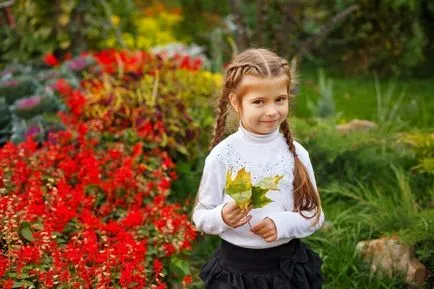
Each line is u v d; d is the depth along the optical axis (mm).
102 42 7906
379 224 4238
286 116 2770
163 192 4199
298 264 2893
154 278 3482
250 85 2676
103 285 3113
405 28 8641
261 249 2838
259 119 2711
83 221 3709
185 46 8719
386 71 8828
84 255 3402
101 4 7836
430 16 8914
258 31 7828
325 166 4820
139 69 5711
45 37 7547
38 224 3559
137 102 5223
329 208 4539
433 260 3912
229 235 2852
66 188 3863
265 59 2697
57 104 5469
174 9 10133
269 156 2828
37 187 3857
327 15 9133
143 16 9773
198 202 2934
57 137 4645
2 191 3752
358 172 4836
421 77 8734
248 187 2572
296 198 2850
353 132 5484
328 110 6355
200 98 5762
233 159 2834
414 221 4145
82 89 5766
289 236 2779
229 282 2857
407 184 4402
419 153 5000
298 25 8695
